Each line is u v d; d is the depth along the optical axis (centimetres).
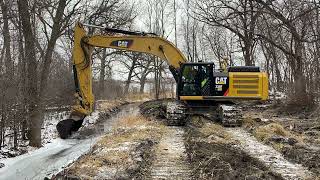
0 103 1404
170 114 1872
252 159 1095
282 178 909
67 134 1734
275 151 1227
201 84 1917
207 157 1084
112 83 4634
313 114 2095
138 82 5719
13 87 1466
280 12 1930
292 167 1022
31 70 1545
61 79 2595
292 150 1175
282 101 2564
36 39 1966
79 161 1097
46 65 1602
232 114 1795
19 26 1728
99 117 2436
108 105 3141
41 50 1953
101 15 2341
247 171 948
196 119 1939
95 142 1542
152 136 1513
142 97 4572
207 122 1852
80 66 1823
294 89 2434
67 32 2008
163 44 1986
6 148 1445
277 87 3612
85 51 1841
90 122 2220
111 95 4228
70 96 2477
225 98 1894
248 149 1259
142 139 1414
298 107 2305
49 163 1267
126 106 3634
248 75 1894
